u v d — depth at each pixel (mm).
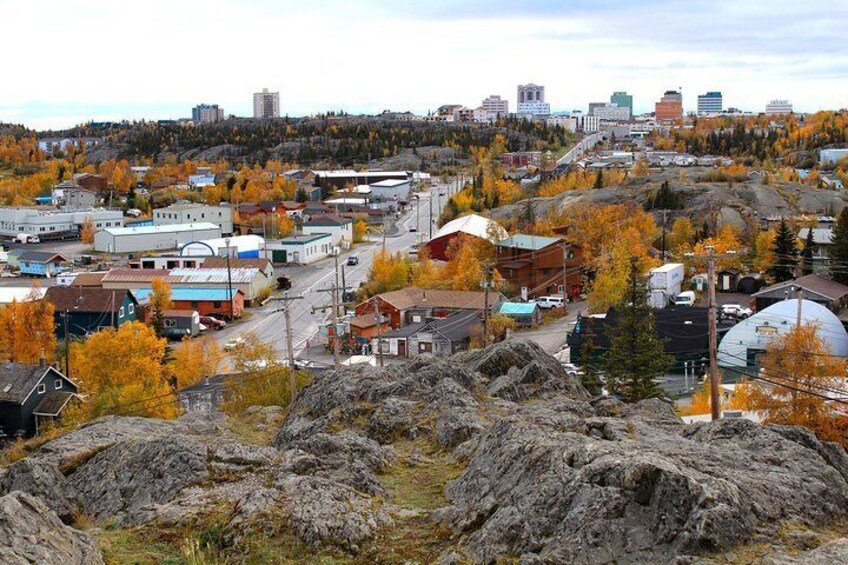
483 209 139875
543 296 83562
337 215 142000
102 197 191250
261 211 160375
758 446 17094
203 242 109938
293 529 15641
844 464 17281
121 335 49969
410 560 14625
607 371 43719
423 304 73875
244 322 81625
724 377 54469
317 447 20828
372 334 69125
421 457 21188
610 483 13961
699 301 79562
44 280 103688
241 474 19188
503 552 13844
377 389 27109
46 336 62312
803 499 14398
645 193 119312
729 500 13336
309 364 54625
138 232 128000
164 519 16609
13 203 176375
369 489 18172
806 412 35594
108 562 14742
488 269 75375
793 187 121000
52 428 43250
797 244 86375
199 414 31984
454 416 23172
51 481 19516
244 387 43500
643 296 46000
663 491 13359
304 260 114188
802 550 12727
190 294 84562
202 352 57500
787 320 55688
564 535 13438
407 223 154625
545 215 119688
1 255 116875
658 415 24547
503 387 28203
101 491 19797
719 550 12633
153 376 49531
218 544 15547
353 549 15188
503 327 67000
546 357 33406
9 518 13562
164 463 19875
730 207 110625
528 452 16469
